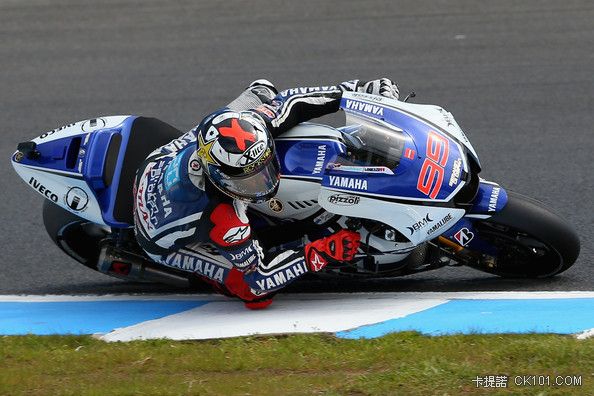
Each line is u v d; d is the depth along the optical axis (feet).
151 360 51.44
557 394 44.88
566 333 51.88
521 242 59.88
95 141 64.13
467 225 59.31
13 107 102.22
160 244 58.49
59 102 102.83
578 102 94.63
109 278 70.18
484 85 99.86
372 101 59.06
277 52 112.37
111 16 127.24
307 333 53.98
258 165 52.08
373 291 63.72
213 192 54.90
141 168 60.54
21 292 67.77
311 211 58.29
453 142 58.08
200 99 100.99
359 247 58.85
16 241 75.36
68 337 56.08
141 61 112.57
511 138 87.97
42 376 50.44
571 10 119.55
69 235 67.41
